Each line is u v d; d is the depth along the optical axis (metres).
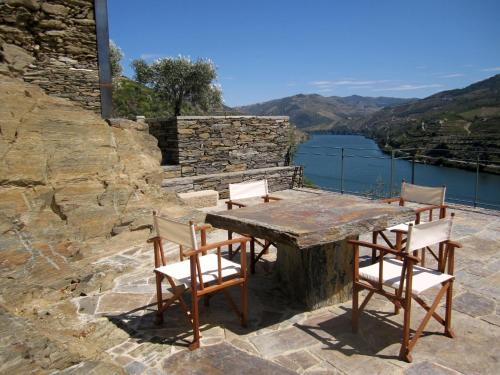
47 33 6.39
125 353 3.05
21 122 5.15
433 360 2.88
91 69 6.85
